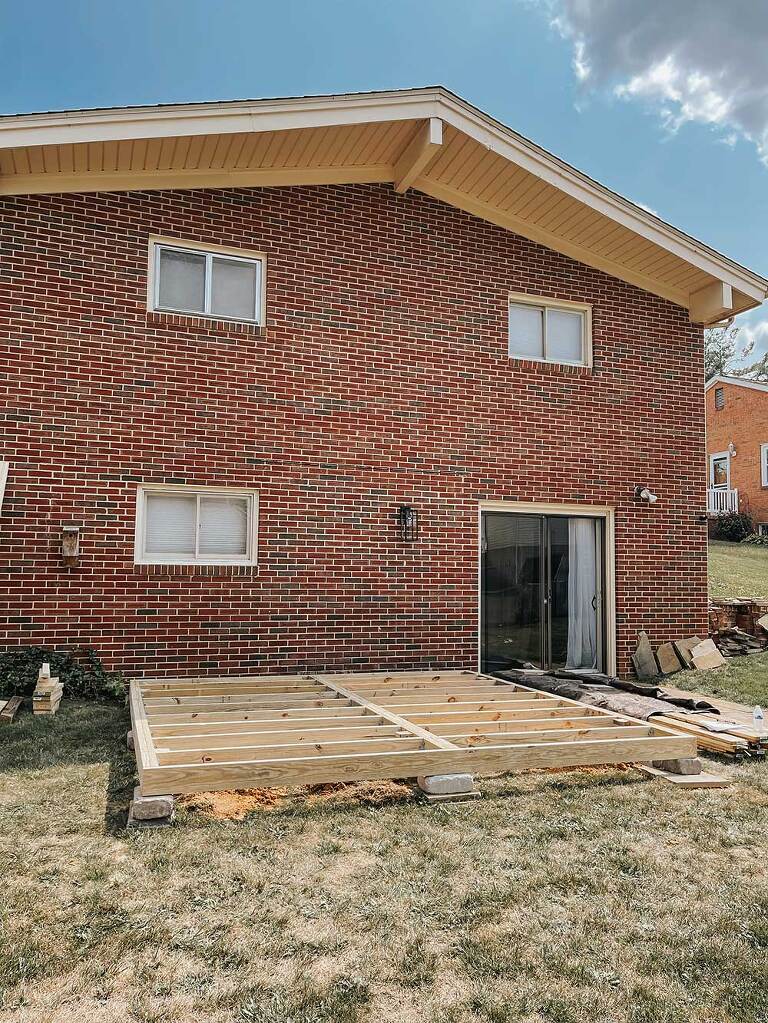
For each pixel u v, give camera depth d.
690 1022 3.05
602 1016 3.07
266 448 9.52
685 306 12.16
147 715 6.84
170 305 9.34
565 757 6.09
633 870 4.46
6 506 8.37
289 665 9.46
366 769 5.57
